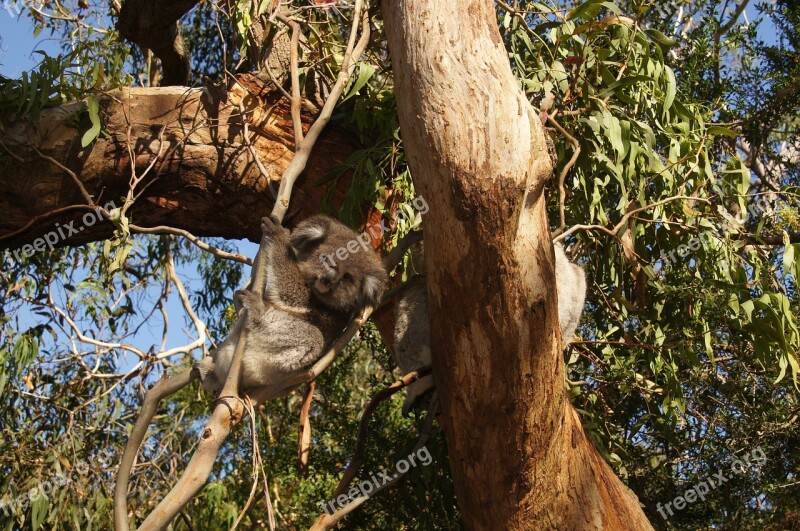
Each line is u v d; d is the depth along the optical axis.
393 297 5.17
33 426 7.25
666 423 5.30
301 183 5.80
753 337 5.11
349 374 8.15
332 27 6.18
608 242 5.61
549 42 5.54
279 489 8.25
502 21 5.73
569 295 5.41
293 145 5.84
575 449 4.33
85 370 7.82
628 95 5.40
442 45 3.55
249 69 8.30
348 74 5.02
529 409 3.98
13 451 6.73
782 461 6.19
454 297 3.77
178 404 8.62
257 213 5.91
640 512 4.59
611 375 5.54
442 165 3.53
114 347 7.77
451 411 4.11
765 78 7.20
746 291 5.02
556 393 4.02
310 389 5.08
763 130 7.30
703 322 5.36
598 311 6.14
